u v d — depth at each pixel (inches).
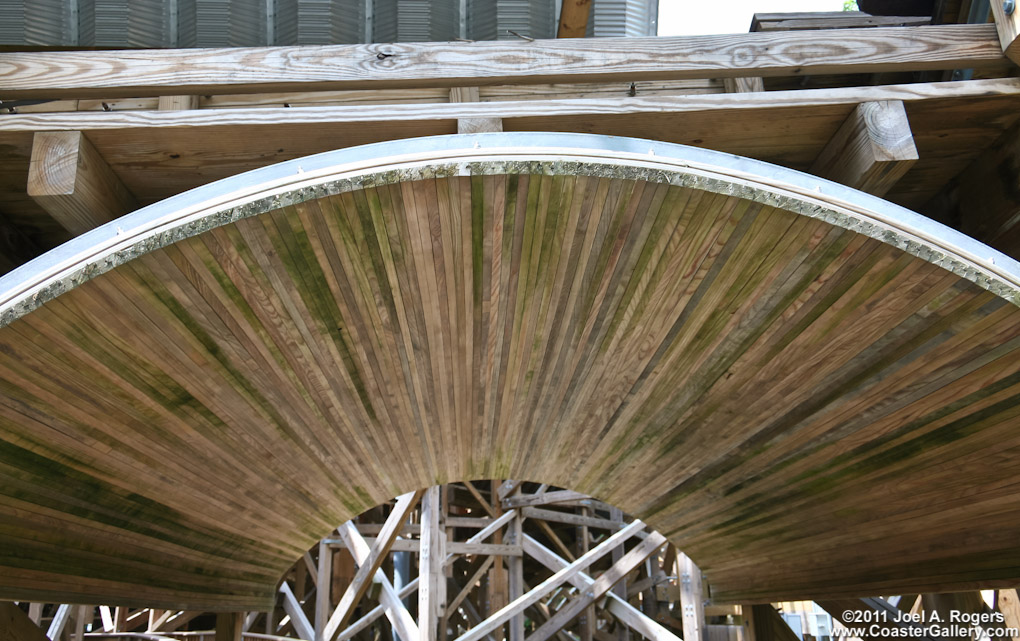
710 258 110.7
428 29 149.4
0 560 132.2
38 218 132.9
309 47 115.5
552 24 152.3
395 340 136.9
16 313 84.5
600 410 175.0
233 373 132.2
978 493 146.6
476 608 628.4
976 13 137.4
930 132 120.4
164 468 154.5
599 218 104.2
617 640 482.3
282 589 378.6
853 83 142.6
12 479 122.3
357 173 89.1
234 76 113.5
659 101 112.7
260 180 88.0
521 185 97.0
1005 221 121.7
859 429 146.3
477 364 151.9
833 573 217.8
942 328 110.1
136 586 189.6
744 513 214.5
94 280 94.7
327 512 244.5
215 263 101.9
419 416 179.3
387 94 127.6
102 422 126.4
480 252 112.1
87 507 146.6
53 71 111.8
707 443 177.2
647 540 363.6
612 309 128.3
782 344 128.1
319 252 106.1
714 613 424.8
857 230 91.6
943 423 132.9
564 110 112.0
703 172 91.0
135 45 146.9
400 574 478.6
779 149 122.9
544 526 545.0
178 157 115.0
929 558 177.5
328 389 150.6
